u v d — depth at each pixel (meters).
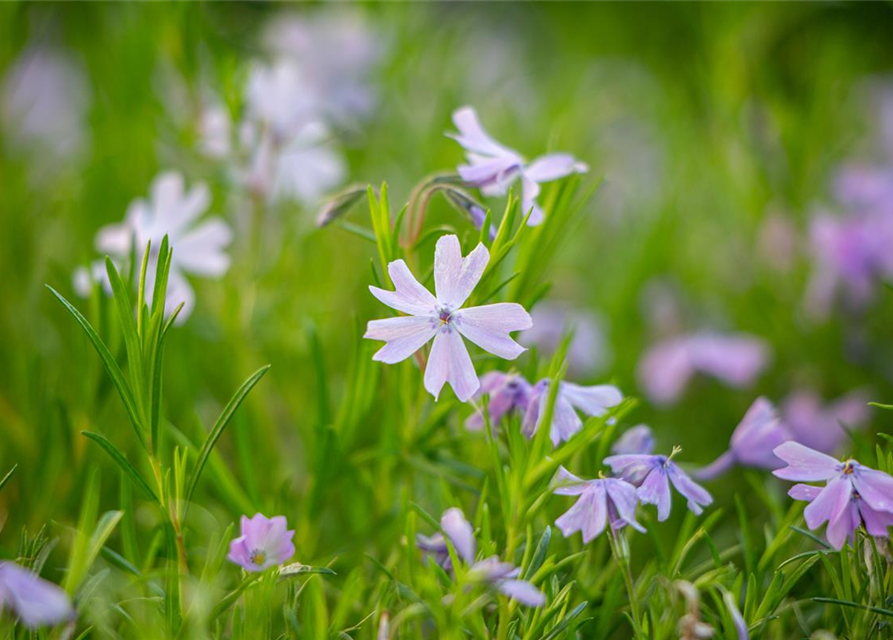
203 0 0.42
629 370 0.43
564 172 0.30
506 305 0.28
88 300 0.36
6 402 0.35
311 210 0.39
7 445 0.34
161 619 0.29
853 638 0.29
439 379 0.28
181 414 0.36
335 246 0.43
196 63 0.39
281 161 0.38
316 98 0.41
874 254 0.42
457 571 0.27
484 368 0.32
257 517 0.28
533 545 0.30
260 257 0.38
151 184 0.43
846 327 0.43
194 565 0.31
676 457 0.39
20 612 0.27
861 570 0.29
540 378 0.31
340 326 0.40
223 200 0.42
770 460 0.32
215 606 0.28
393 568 0.30
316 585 0.29
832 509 0.28
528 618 0.29
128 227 0.35
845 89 0.52
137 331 0.28
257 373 0.29
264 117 0.38
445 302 0.28
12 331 0.37
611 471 0.30
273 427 0.36
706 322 0.46
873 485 0.28
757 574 0.30
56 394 0.33
